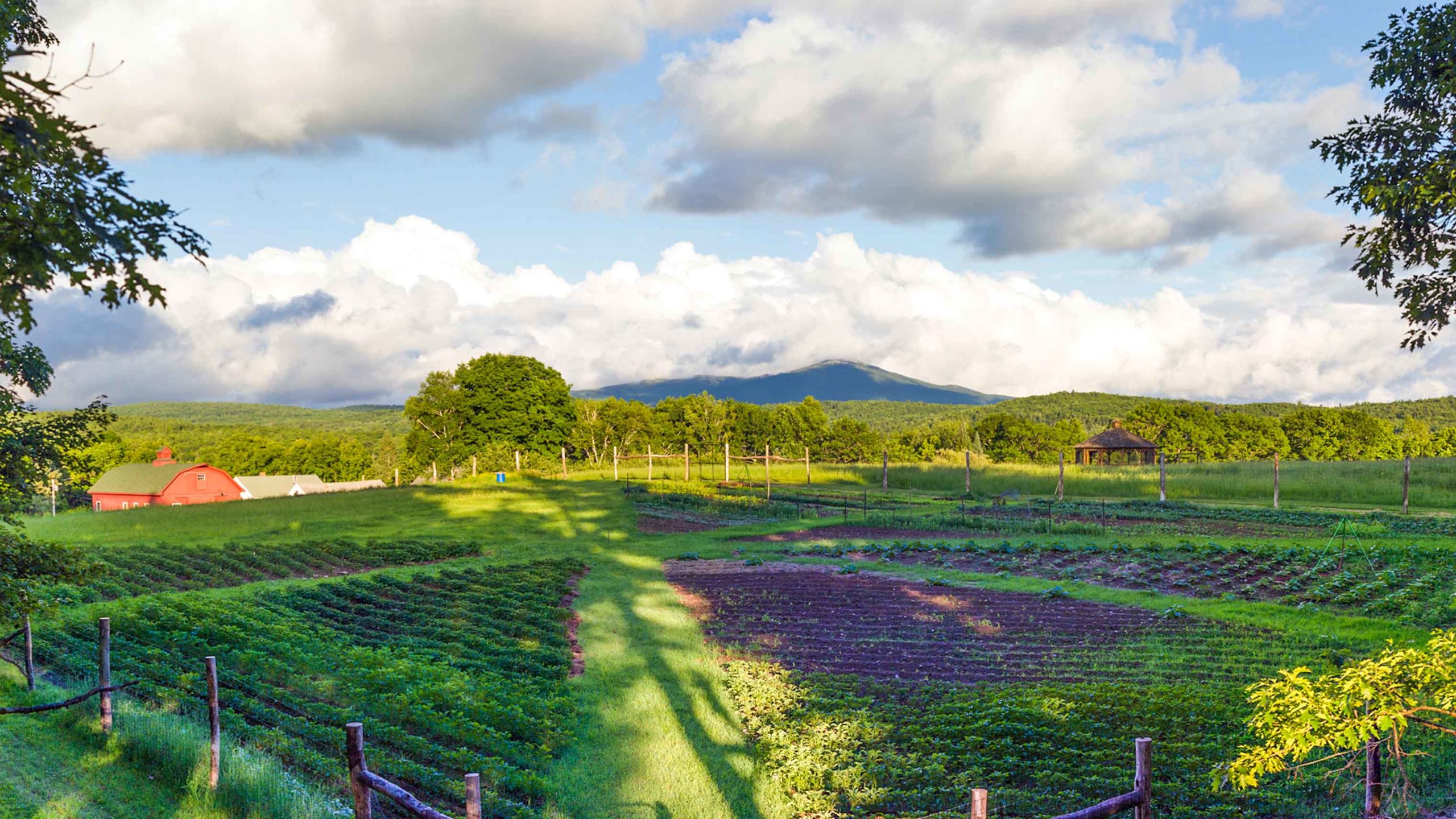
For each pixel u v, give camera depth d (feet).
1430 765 36.68
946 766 40.11
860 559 106.83
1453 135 30.22
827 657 60.08
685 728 46.68
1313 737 24.63
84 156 16.66
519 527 134.10
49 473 35.68
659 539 126.82
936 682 53.21
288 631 61.77
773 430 383.24
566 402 281.74
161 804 33.12
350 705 47.98
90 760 36.83
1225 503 169.17
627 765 41.73
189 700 45.42
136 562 98.27
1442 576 79.56
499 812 35.22
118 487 279.90
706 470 257.75
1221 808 33.78
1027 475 209.56
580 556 109.40
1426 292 31.30
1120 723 44.29
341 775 37.27
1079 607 75.56
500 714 45.85
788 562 103.76
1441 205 29.63
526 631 67.05
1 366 35.01
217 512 144.87
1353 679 24.76
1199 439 388.16
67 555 34.73
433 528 130.82
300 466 406.62
